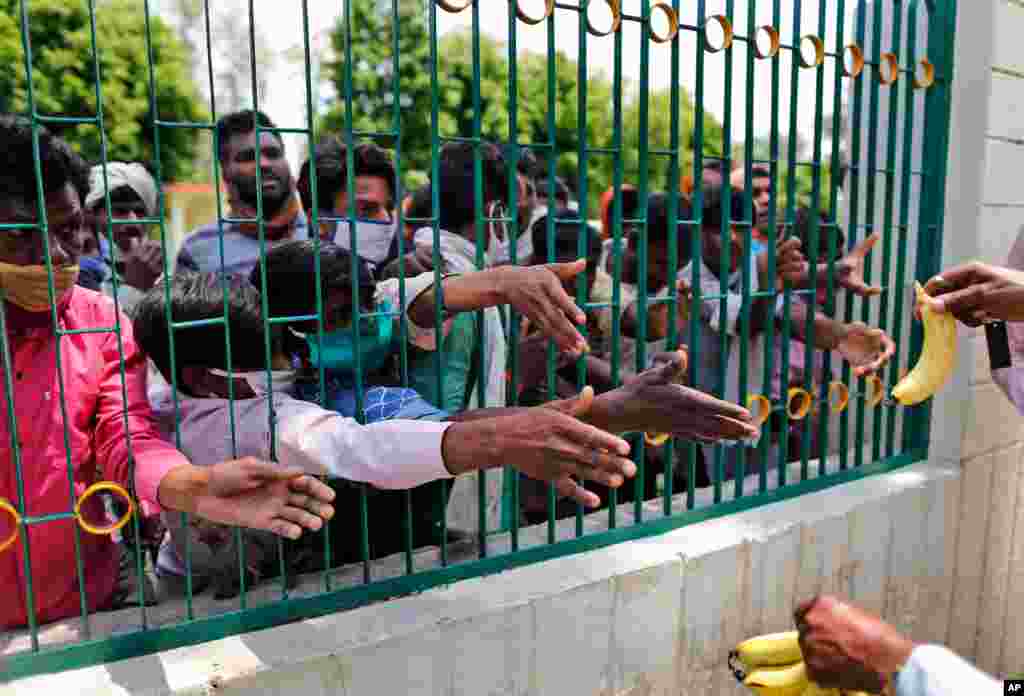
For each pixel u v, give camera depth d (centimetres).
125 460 160
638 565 207
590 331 288
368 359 184
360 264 176
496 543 211
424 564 197
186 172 1253
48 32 1112
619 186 202
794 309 262
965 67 274
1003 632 328
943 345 201
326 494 140
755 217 380
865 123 302
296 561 187
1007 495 316
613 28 193
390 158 302
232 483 140
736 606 228
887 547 269
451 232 221
